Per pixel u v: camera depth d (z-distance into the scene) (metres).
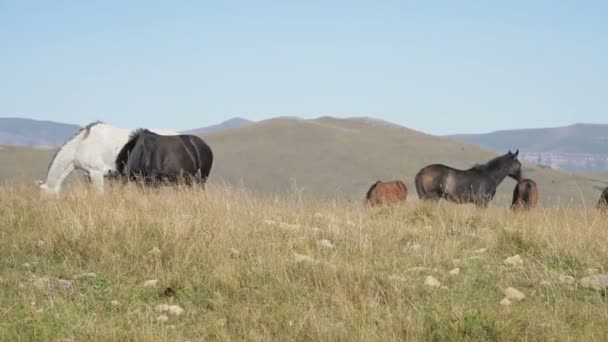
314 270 9.09
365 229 12.11
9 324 6.98
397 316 7.54
